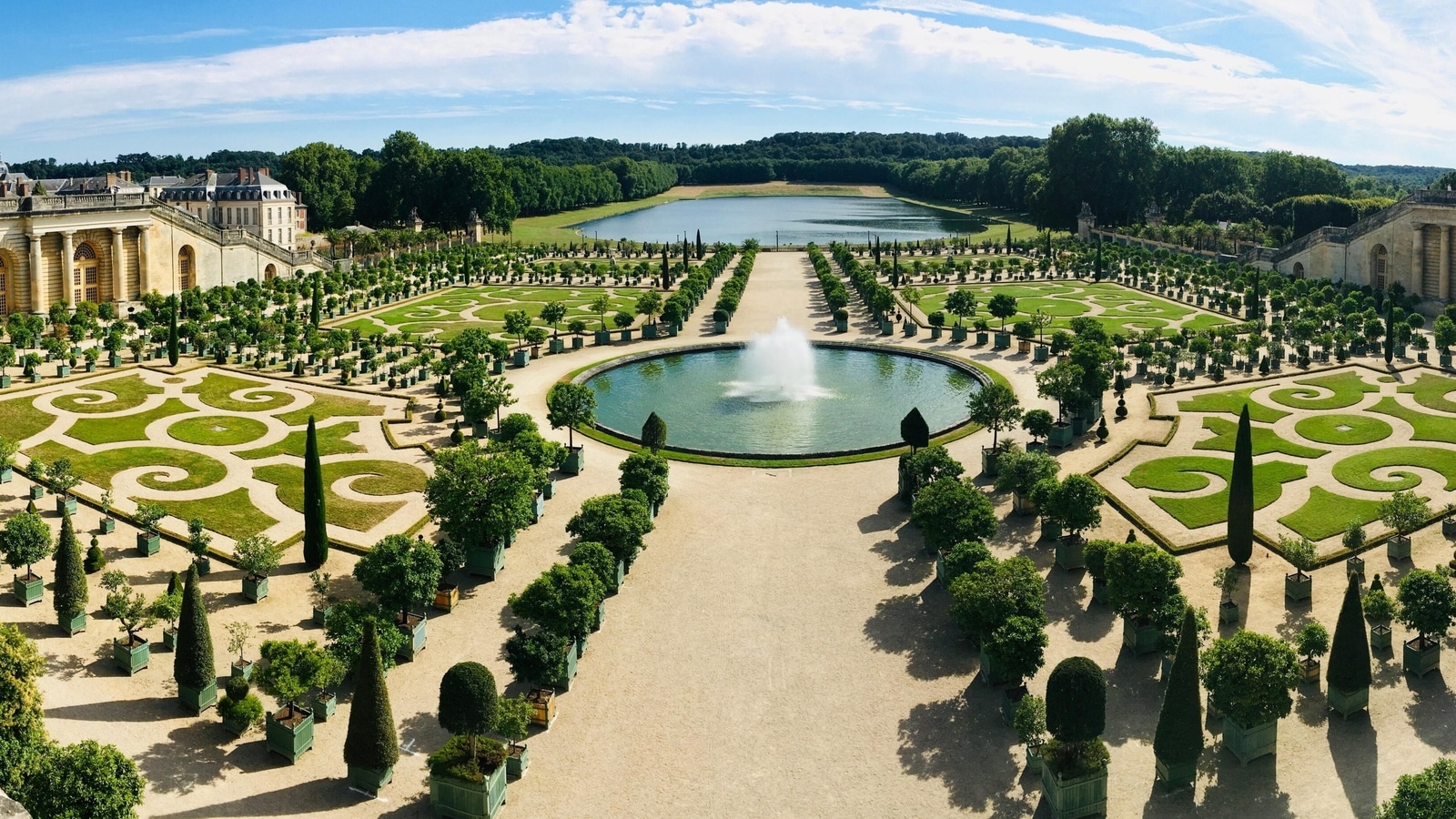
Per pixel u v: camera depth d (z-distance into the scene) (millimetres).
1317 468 111938
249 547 84125
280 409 140625
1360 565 87750
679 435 131750
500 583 89375
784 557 94000
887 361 174250
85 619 79438
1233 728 64375
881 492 109500
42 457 116875
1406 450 115625
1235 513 87375
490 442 106250
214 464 116500
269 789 62281
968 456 120250
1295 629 79125
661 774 63750
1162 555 75562
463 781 58938
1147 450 120438
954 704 70500
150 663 75625
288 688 65188
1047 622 81438
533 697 70125
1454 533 93125
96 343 181625
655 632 80812
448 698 60312
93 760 54375
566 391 120250
